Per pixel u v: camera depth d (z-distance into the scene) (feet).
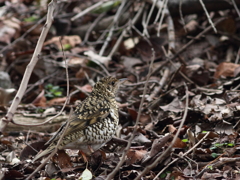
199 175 24.02
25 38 53.72
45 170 26.45
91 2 59.11
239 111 30.86
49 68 47.62
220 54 48.03
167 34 50.21
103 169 26.48
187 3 48.78
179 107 33.65
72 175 25.96
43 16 57.62
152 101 36.29
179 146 27.25
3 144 32.22
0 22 54.03
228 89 37.63
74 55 47.34
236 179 23.29
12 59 48.52
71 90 44.19
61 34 54.39
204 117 31.63
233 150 26.18
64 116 35.09
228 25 49.19
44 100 40.32
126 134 31.63
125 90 41.88
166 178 24.32
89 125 25.81
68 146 25.82
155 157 25.79
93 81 44.88
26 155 29.60
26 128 34.65
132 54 49.83
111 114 26.86
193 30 50.65
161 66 42.01
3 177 25.75
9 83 44.60
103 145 28.04
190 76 40.11
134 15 52.70
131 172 25.25
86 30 54.44
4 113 35.88
